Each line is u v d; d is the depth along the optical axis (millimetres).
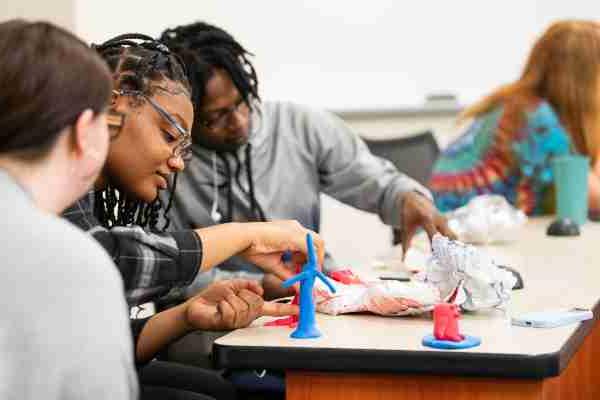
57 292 863
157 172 1442
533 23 4090
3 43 925
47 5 3635
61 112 920
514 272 1691
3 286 862
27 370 854
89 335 861
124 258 1356
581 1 4035
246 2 4215
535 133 2936
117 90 1405
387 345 1241
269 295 1900
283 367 1243
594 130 2973
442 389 1228
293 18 4234
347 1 4219
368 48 4230
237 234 1473
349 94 4266
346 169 2342
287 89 4277
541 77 3027
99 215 1513
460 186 3000
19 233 881
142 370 1708
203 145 2189
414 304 1406
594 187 2906
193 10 4086
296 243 1497
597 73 2955
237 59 2086
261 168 2287
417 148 3270
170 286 1414
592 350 1814
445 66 4191
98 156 976
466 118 3107
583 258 2082
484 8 4129
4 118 910
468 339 1240
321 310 1488
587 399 1751
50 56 924
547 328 1333
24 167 931
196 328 1458
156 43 1493
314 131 2350
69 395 857
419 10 4184
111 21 3799
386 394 1247
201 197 2219
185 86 1473
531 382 1195
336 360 1225
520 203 2971
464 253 1428
